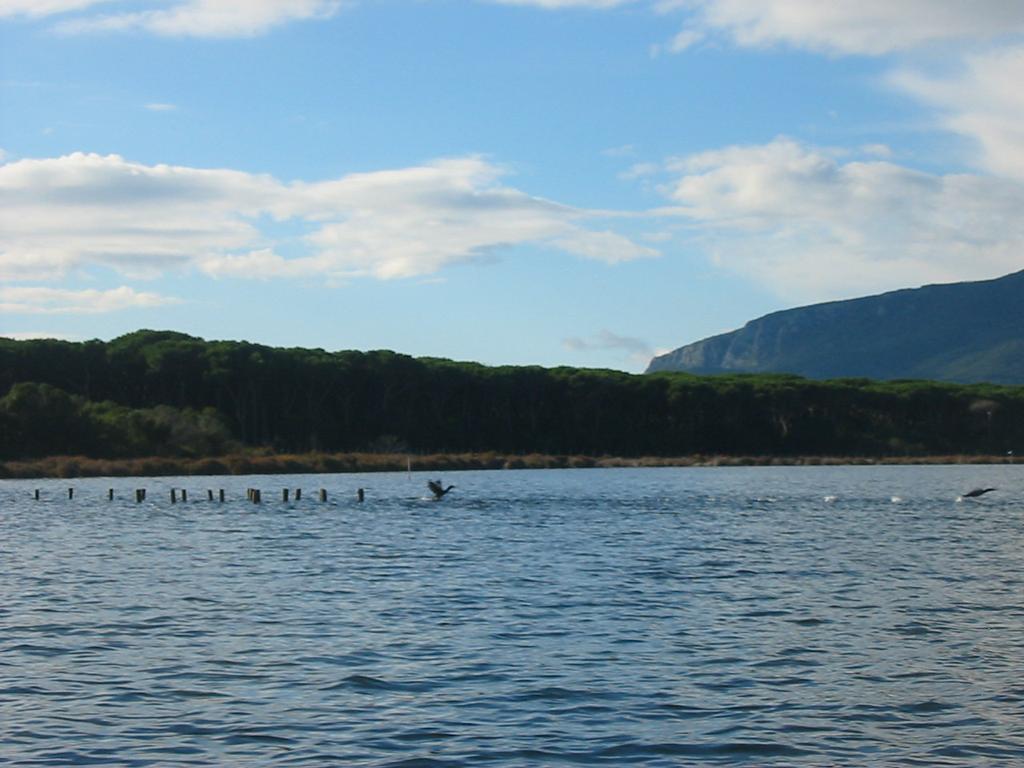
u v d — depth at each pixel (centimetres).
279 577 4166
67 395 12962
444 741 2034
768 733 2083
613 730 2100
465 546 5291
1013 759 1947
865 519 6994
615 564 4525
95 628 3103
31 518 7075
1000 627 3091
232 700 2316
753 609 3384
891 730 2109
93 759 1947
